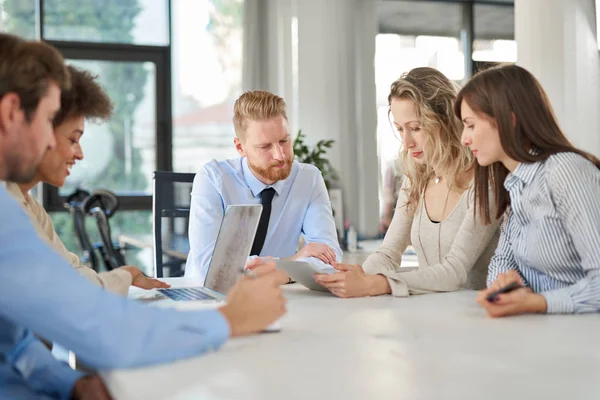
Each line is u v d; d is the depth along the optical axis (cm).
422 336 123
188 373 98
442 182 213
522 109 154
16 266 91
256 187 257
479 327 131
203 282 212
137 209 616
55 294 92
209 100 632
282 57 604
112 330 95
